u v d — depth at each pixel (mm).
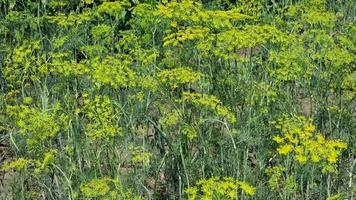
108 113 5430
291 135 5113
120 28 8414
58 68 5738
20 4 8531
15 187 5844
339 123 6707
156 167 6117
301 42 6426
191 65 6500
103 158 5891
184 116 5719
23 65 6730
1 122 6680
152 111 6820
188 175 5781
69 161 5641
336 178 5961
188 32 5762
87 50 6625
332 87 6656
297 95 7582
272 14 8109
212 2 8602
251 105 5840
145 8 6543
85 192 4668
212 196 4578
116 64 5707
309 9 7051
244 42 5750
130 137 6039
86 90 6148
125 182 5578
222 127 6180
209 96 5613
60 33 7227
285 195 5402
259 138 6020
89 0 7293
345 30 7902
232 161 5852
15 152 6156
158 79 5602
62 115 5516
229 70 6207
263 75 6645
